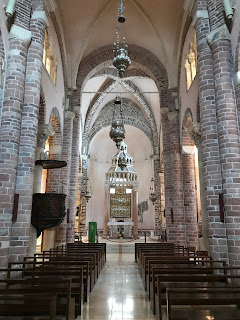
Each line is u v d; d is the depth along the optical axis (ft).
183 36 49.44
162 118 57.41
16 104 29.07
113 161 95.30
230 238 27.45
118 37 58.44
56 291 15.44
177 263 25.27
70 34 53.52
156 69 59.72
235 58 30.27
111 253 60.13
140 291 26.48
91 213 102.89
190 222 49.78
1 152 27.73
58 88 49.34
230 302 13.06
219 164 30.32
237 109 29.66
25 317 13.57
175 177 52.06
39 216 32.81
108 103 98.63
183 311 14.83
